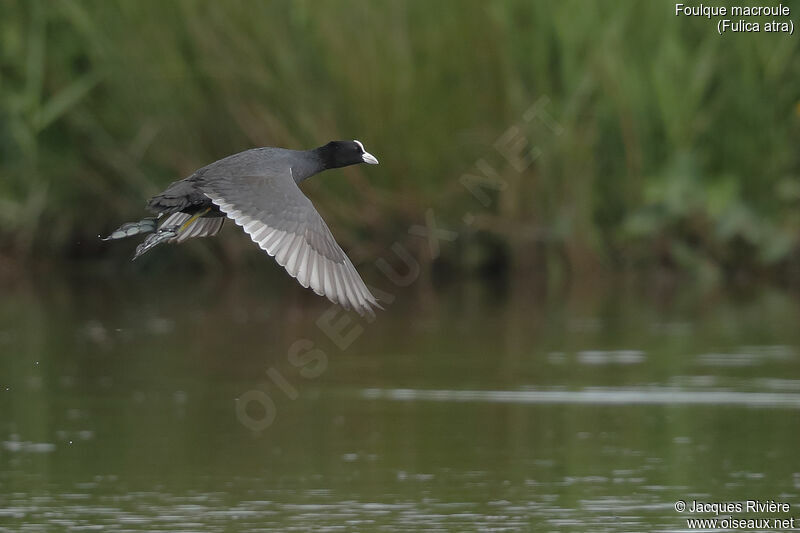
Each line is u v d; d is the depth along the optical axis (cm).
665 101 1869
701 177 1889
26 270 1980
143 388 1141
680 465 890
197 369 1226
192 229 677
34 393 1123
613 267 1902
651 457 912
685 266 1886
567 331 1421
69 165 1953
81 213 1981
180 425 1015
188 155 1884
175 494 830
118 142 1923
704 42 1883
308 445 952
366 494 828
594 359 1247
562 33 1844
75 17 1888
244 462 909
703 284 1834
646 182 1892
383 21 1817
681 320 1494
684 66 1872
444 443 954
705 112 1897
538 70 1842
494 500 814
